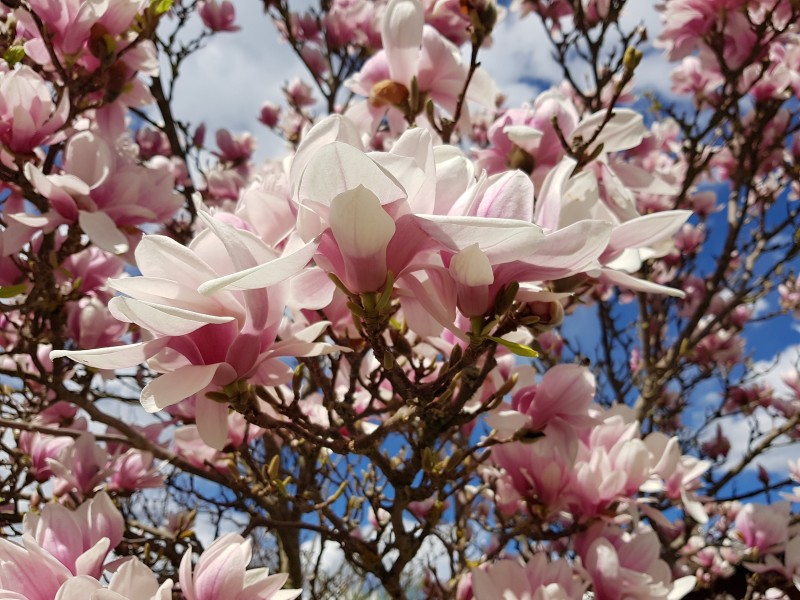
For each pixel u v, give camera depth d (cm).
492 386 92
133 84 126
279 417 102
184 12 212
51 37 109
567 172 60
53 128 106
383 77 110
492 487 122
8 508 138
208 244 59
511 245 50
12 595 68
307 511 97
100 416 118
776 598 162
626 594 93
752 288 198
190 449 115
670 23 177
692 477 114
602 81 173
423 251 56
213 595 71
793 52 186
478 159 103
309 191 50
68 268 129
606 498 96
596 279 77
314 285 60
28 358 148
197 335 59
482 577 88
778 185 227
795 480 172
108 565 80
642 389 198
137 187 112
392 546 98
